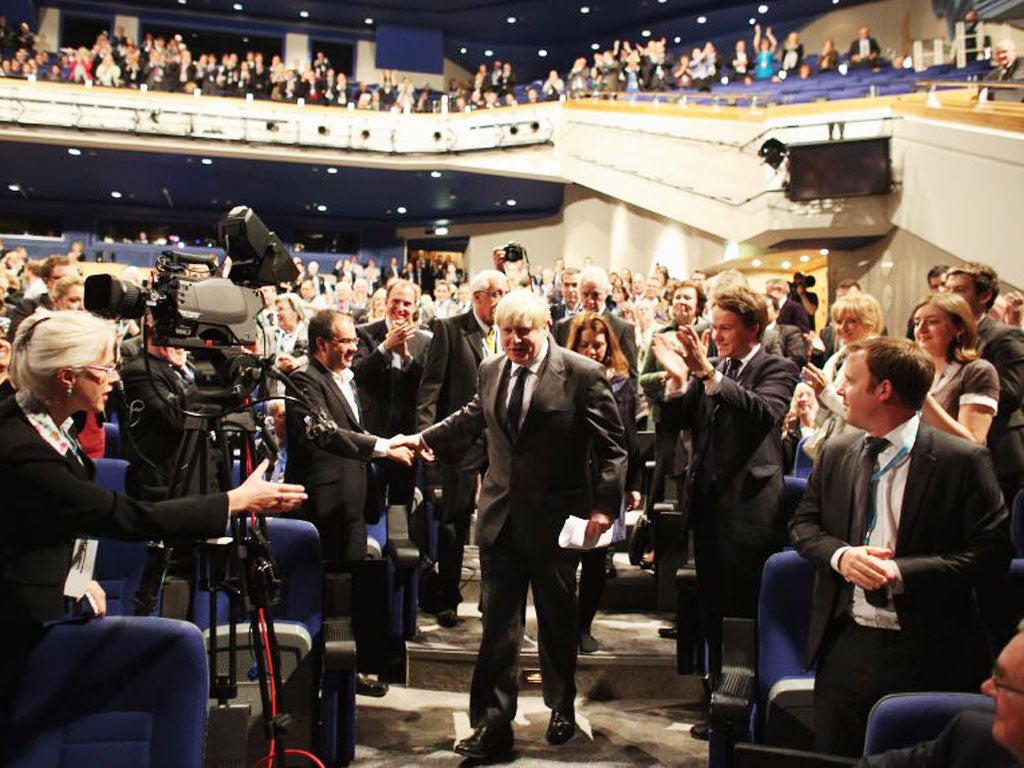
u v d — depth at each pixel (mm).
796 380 3137
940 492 2072
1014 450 3291
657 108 14711
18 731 1803
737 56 17234
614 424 3088
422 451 3273
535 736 3299
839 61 15703
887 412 2121
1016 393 3305
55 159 16203
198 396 2203
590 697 3715
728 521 3025
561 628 3146
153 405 3072
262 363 2277
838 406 2795
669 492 4332
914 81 12664
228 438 2287
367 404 4430
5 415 1860
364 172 17047
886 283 11492
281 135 16062
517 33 20641
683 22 19172
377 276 17578
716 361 3471
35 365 1865
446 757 3102
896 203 11156
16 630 1798
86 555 2014
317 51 20266
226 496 1978
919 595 2021
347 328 3480
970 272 3432
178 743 1836
